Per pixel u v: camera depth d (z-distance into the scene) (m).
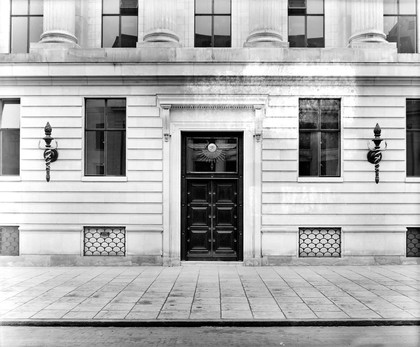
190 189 13.95
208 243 13.86
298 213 13.52
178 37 14.10
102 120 13.90
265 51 13.51
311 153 13.86
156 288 10.37
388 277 11.58
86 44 14.43
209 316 8.11
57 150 13.59
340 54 13.55
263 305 8.85
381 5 13.93
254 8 14.04
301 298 9.40
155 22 13.85
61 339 7.11
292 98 13.64
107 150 13.87
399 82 13.67
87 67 13.52
